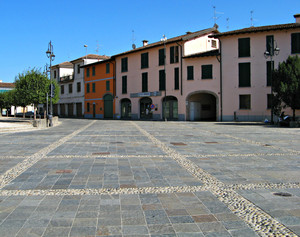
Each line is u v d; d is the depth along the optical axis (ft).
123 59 132.36
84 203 13.75
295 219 11.78
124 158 25.52
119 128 64.64
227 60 98.73
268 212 12.55
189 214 12.39
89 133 50.90
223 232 10.63
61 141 38.27
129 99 129.90
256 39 94.68
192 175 19.22
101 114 147.23
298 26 88.84
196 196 14.82
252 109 95.35
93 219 11.85
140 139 40.70
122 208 13.10
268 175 19.16
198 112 112.57
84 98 159.53
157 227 11.09
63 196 14.82
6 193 15.30
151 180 17.93
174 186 16.63
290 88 68.23
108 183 17.25
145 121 104.27
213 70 101.45
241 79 96.78
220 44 99.66
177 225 11.27
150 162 23.71
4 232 10.61
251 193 15.28
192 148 31.71
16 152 28.78
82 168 21.38
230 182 17.48
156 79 117.08
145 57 121.39
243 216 12.13
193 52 110.52
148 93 119.75
